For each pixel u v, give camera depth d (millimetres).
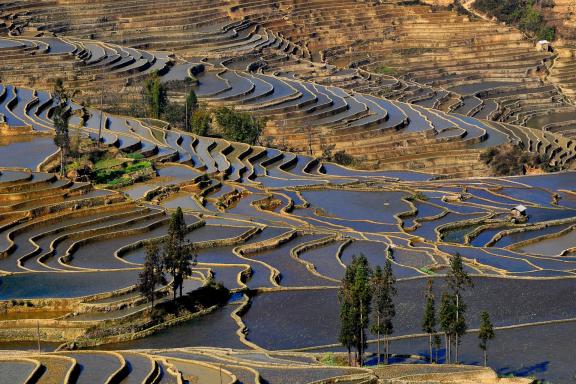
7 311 162125
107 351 144000
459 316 144500
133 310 162375
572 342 151750
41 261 186500
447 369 137750
